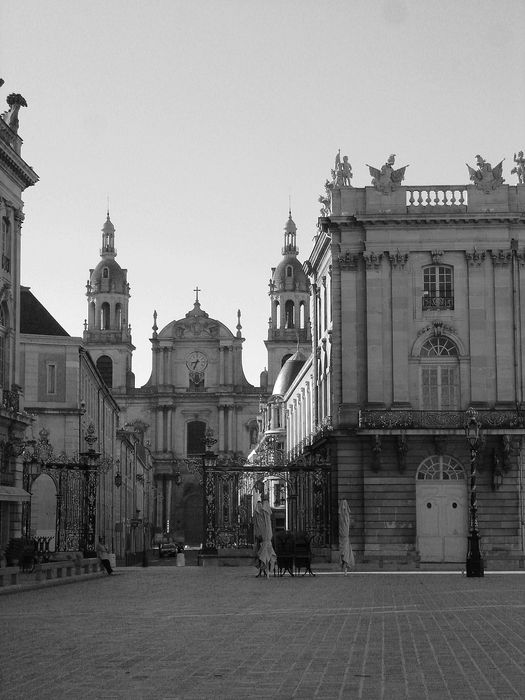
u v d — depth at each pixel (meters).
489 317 59.44
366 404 59.03
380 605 27.41
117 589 36.59
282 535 47.59
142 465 125.00
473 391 58.91
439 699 12.45
